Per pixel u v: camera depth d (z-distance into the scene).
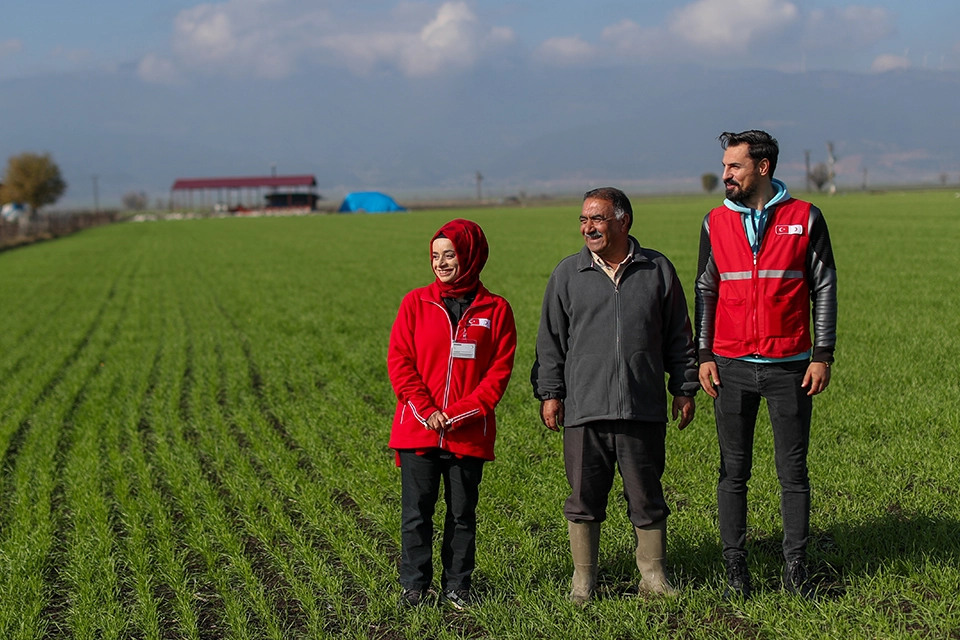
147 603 5.09
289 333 16.14
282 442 8.73
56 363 13.80
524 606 4.77
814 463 6.98
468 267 4.79
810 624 4.28
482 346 4.82
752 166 4.55
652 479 4.68
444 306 4.86
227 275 29.23
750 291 4.58
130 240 56.09
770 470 6.83
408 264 31.06
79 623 4.93
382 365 12.38
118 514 6.93
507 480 6.98
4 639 4.79
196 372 12.66
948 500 5.95
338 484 7.26
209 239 54.47
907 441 7.40
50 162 118.25
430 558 4.91
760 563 5.11
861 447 7.36
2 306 22.55
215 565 5.71
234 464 8.06
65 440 9.37
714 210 4.83
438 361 4.83
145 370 13.00
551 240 40.25
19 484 7.54
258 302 21.17
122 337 16.58
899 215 47.97
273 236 55.12
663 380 4.67
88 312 20.77
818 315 4.60
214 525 6.36
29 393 11.51
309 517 6.46
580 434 4.66
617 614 4.55
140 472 7.75
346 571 5.55
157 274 30.78
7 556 5.93
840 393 9.37
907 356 11.27
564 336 4.80
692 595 4.71
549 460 7.50
